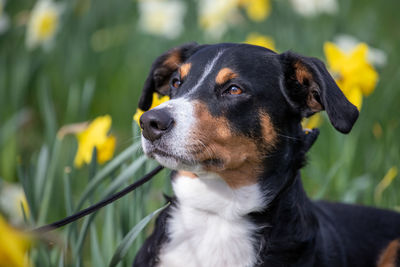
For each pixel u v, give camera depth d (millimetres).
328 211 5539
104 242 4980
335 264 4754
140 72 10578
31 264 4566
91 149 4855
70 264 4766
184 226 4543
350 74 5652
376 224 5629
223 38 10242
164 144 4051
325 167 7418
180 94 4371
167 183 5211
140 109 4984
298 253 4371
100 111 9992
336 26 9219
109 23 11695
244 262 4414
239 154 4305
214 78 4344
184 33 11297
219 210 4465
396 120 7160
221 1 9133
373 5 14688
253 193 4434
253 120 4340
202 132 4109
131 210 4734
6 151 7465
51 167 5328
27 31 9484
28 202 4691
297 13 10352
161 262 4473
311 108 4637
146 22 10172
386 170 6484
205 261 4457
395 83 7801
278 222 4426
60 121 9562
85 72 10078
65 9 9891
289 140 4559
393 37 11578
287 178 4527
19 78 8492
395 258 5484
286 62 4586
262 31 10445
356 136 7008
